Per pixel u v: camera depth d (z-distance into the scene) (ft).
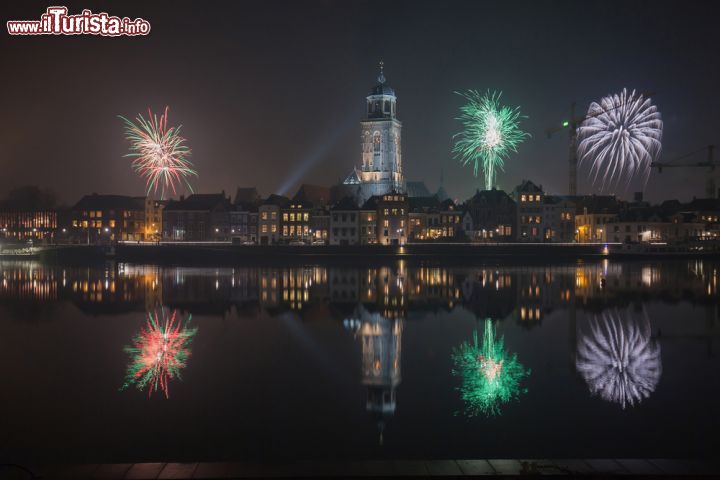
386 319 198.18
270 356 145.28
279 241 601.21
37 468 69.10
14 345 158.20
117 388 117.80
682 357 142.72
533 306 225.35
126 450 87.40
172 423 98.53
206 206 643.45
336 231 581.53
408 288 283.59
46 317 204.44
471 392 115.44
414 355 146.20
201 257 485.15
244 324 189.98
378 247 486.79
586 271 375.66
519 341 162.20
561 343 159.74
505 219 598.75
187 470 68.80
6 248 539.70
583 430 94.68
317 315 207.21
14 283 315.58
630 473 67.62
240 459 84.58
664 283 303.48
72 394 113.60
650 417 100.42
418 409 105.40
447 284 300.40
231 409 105.19
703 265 427.74
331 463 70.90
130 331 178.60
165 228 639.76
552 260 469.98
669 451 86.43
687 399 109.70
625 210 644.27
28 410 104.58
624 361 138.92
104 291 277.03
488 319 197.98
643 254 481.05
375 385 119.96
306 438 92.48
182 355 146.72
